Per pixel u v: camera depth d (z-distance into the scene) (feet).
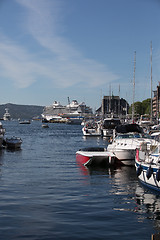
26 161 112.16
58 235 39.86
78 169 94.73
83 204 54.19
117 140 111.96
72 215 47.93
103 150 111.34
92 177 81.25
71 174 85.40
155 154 72.38
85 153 104.37
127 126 117.19
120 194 61.98
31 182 72.90
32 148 168.55
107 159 100.83
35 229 41.81
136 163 80.23
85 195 60.80
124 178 80.28
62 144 202.59
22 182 72.79
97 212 49.70
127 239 38.86
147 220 46.03
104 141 236.84
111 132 279.69
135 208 52.13
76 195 60.70
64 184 71.20
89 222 44.86
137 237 39.52
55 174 84.89
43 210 50.31
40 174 84.53
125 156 101.96
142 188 67.72
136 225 43.83
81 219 46.09
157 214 48.93
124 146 105.09
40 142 219.61
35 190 64.44
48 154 137.69
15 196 59.21
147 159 73.56
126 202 55.83
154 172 64.13
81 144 203.92
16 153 140.67
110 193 62.75
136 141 103.35
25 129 523.29
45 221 45.01
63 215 47.88
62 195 60.54
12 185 69.10
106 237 39.40
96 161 101.76
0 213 48.47
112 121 280.10
